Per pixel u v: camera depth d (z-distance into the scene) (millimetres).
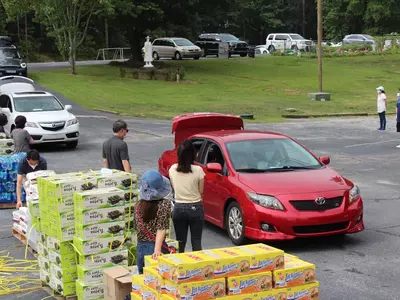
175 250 7469
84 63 53750
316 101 36188
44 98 22531
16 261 9438
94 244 7363
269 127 26562
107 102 32938
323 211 9672
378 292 7844
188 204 8133
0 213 12922
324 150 20688
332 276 8516
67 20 42500
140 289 6066
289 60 53281
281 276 5703
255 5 90375
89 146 21891
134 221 6844
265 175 10297
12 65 37344
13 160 13234
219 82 41938
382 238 10422
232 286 5500
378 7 71250
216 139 11273
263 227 9656
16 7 42125
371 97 38469
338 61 53844
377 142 22531
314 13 96562
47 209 7844
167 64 49031
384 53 58250
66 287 7602
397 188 14672
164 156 12859
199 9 48406
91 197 7324
